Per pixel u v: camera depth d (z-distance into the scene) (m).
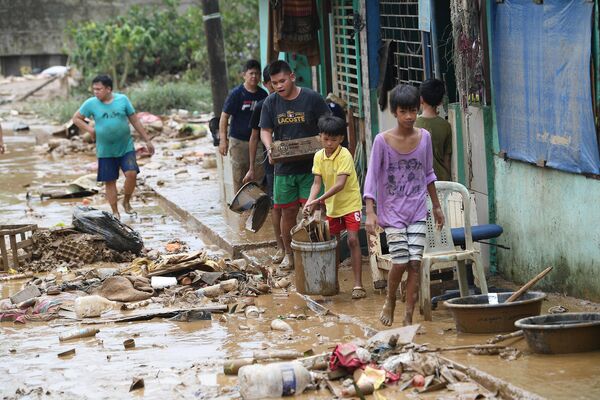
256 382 9.01
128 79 41.28
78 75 40.97
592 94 10.32
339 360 9.31
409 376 9.10
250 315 11.85
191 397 9.15
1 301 13.02
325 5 17.39
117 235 15.26
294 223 13.51
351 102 16.64
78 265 14.94
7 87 42.97
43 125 33.06
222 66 20.95
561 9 10.73
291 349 10.36
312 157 12.94
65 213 19.05
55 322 12.15
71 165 25.14
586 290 10.86
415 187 10.48
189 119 31.67
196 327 11.61
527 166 11.76
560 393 8.11
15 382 9.89
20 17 46.28
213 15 20.75
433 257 10.78
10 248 15.73
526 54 11.49
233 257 15.08
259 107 14.05
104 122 18.09
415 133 10.41
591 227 10.65
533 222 11.73
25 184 22.50
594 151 10.38
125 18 41.75
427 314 10.83
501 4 11.97
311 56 17.17
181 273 13.69
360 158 16.33
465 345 9.68
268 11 17.84
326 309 11.66
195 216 17.56
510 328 10.07
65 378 9.94
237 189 17.00
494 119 12.40
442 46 13.36
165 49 41.19
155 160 24.97
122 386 9.57
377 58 15.57
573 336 9.09
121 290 12.96
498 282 12.34
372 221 10.37
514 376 8.62
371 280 13.02
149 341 11.12
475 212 12.09
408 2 14.44
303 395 9.07
